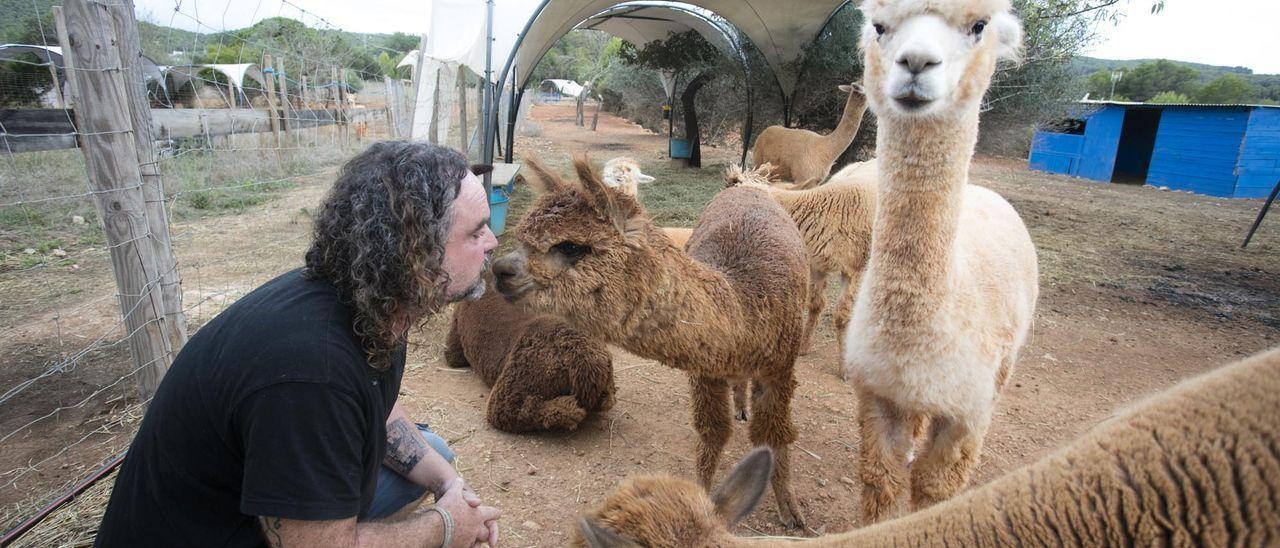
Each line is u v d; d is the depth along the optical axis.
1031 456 4.11
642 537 1.67
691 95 18.23
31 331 5.29
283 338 1.54
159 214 3.46
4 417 3.97
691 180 15.41
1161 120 17.41
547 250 2.52
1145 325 6.48
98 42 3.06
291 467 1.53
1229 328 6.45
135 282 3.41
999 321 2.93
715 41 17.31
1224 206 14.16
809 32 14.12
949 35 2.49
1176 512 1.20
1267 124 15.39
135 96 3.28
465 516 2.13
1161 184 17.52
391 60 40.12
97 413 4.05
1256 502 1.13
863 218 5.01
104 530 1.81
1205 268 8.64
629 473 3.79
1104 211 12.91
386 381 1.85
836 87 14.76
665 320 2.63
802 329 3.35
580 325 2.67
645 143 26.59
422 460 2.38
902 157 2.58
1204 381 1.32
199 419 1.58
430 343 5.58
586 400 4.11
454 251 1.76
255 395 1.51
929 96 2.40
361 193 1.58
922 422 3.31
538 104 53.66
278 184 11.83
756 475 1.85
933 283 2.55
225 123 12.16
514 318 4.48
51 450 3.63
